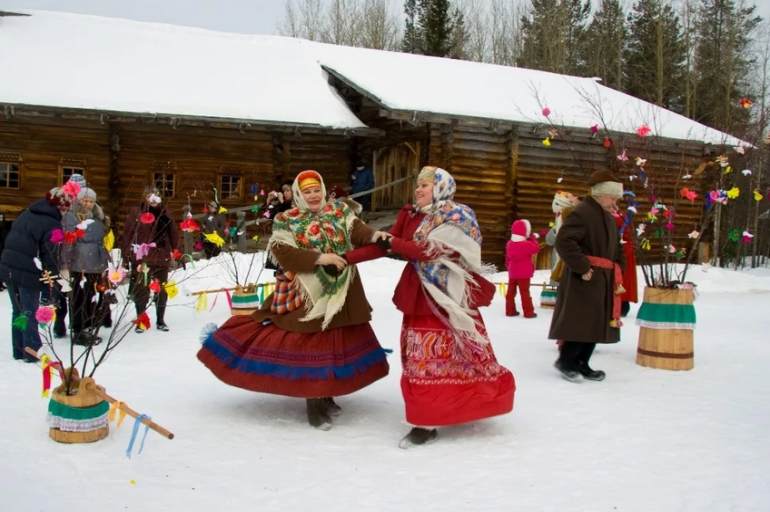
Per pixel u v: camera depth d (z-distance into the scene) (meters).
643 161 7.20
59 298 6.62
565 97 18.42
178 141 15.48
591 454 3.97
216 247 14.00
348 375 4.29
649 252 17.06
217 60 17.53
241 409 4.75
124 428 4.30
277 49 19.11
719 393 5.36
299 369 4.25
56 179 14.62
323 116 15.77
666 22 33.28
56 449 3.89
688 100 28.69
